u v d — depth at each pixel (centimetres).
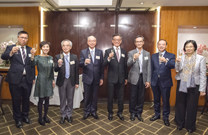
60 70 249
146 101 380
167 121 255
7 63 378
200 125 258
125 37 378
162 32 355
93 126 246
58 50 388
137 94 274
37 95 237
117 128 240
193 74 221
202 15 347
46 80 241
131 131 231
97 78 269
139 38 258
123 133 224
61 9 377
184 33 387
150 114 308
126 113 313
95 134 220
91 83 269
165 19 353
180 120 238
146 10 369
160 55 232
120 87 272
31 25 371
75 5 355
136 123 260
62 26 385
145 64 262
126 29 377
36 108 333
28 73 242
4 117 284
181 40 389
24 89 243
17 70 233
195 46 223
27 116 260
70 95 259
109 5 351
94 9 376
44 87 238
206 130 238
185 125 236
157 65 260
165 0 316
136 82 260
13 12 372
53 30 386
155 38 375
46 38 388
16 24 375
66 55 255
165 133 226
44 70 239
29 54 243
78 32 384
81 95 331
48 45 243
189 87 220
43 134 218
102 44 383
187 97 230
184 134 224
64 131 228
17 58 234
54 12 384
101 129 236
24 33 235
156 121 270
